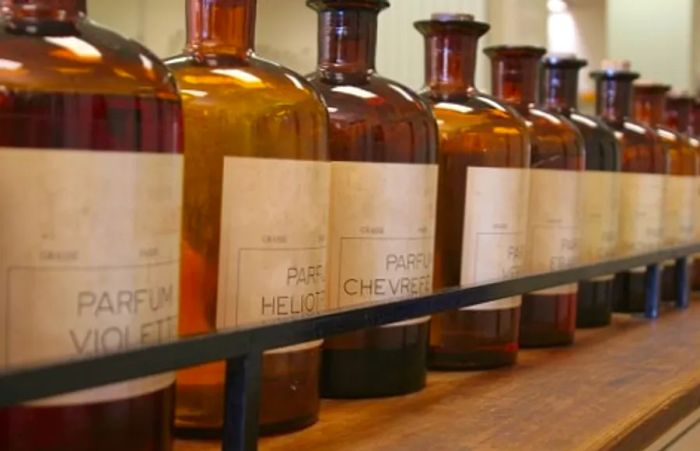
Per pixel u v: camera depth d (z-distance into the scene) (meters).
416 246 0.56
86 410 0.35
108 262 0.35
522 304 0.73
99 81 0.36
